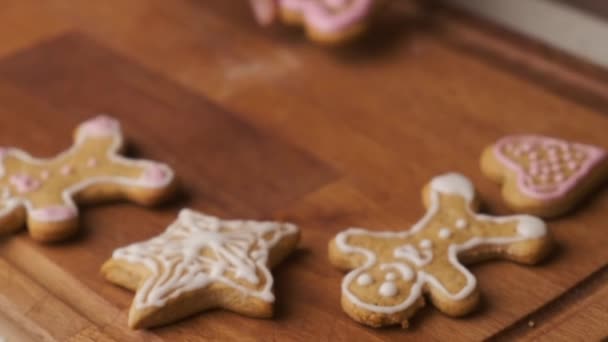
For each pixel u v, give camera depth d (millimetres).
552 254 635
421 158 694
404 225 655
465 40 772
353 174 685
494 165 670
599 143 703
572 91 738
